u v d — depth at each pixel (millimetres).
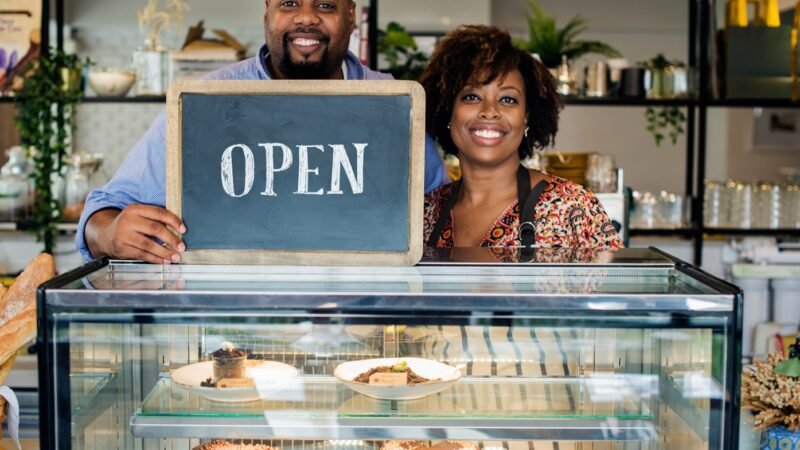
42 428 1200
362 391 1261
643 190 7125
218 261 1339
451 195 2018
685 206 4527
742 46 4355
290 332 1221
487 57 1902
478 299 1198
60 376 1195
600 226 1894
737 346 1182
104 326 1205
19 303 1555
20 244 4352
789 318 4234
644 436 1248
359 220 1335
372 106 1328
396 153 1331
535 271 1340
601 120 7086
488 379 1254
